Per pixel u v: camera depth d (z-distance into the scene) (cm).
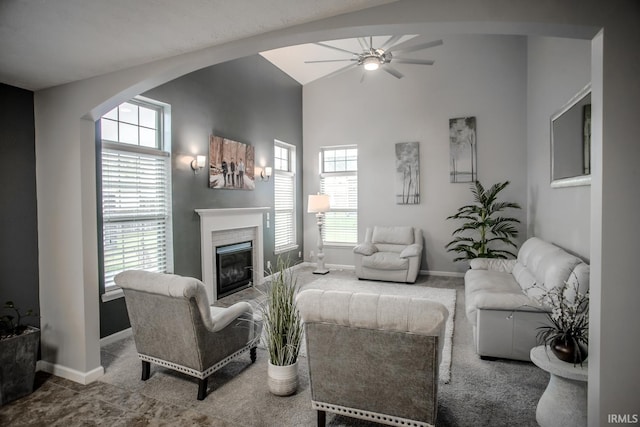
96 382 263
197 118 441
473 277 406
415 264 552
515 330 283
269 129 601
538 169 491
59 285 276
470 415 216
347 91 676
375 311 171
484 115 583
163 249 400
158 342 249
